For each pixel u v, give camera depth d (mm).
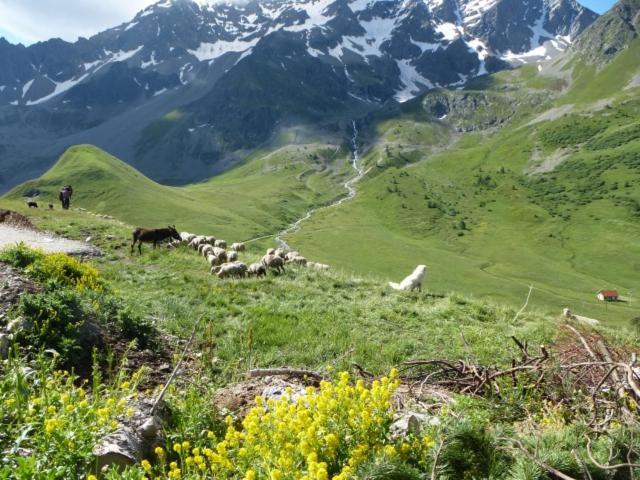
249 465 4734
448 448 4875
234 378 9828
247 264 26031
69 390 6688
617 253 177000
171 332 13695
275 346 13477
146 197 178750
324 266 27188
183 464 5355
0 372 7734
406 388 8453
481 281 144500
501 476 4828
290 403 5832
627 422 5801
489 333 15586
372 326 16125
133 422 6145
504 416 7051
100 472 5039
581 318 19641
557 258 179000
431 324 16672
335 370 9945
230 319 15797
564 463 4887
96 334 10914
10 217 32469
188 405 6980
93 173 186000
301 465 4656
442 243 194625
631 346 13375
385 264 154875
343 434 4855
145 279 21031
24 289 11805
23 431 4934
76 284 15648
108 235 31859
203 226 162875
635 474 4992
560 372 8055
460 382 8969
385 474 4301
